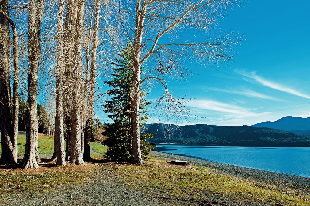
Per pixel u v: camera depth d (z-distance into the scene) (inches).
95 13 589.0
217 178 466.9
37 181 325.7
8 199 231.9
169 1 528.4
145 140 701.3
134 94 581.0
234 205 264.1
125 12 578.2
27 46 450.6
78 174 392.8
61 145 472.7
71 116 510.9
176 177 429.4
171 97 472.7
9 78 504.7
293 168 1305.4
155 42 543.5
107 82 690.2
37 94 463.2
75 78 490.0
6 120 493.4
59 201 230.1
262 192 388.2
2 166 445.7
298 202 337.4
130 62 701.9
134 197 262.7
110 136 644.7
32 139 444.8
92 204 225.0
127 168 489.4
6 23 496.7
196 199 274.1
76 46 493.0
